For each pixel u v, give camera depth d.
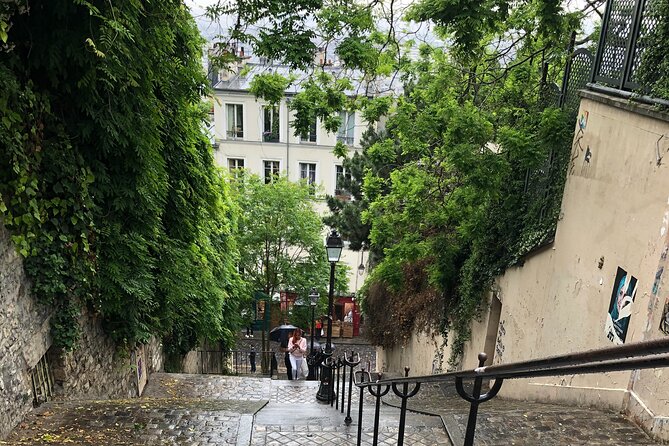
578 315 5.37
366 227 15.47
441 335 10.54
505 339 7.59
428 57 10.99
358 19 7.37
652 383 3.92
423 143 9.52
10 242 4.41
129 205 5.96
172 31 6.27
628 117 4.71
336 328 23.61
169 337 9.89
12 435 4.28
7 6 3.87
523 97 9.42
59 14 4.22
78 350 5.65
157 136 6.22
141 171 5.88
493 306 8.23
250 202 18.67
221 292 11.28
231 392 8.10
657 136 4.16
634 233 4.40
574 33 6.98
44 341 5.02
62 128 5.02
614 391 4.45
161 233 7.30
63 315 5.27
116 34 4.20
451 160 7.30
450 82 9.99
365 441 4.58
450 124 7.56
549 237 6.21
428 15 6.94
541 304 6.42
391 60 9.37
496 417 4.52
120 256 6.04
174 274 7.60
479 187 7.20
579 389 5.11
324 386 7.77
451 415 4.79
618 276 4.59
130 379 7.34
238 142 25.48
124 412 4.94
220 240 12.60
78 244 5.39
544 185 6.89
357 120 24.67
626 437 3.90
